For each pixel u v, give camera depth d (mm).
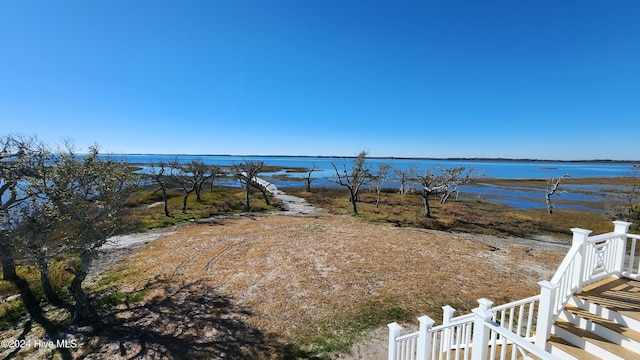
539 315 4871
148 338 6719
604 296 5184
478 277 10250
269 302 8336
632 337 4270
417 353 4598
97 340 6676
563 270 4945
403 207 26516
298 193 35688
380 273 10477
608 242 5863
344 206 26672
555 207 27625
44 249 7684
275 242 14445
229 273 10500
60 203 7258
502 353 4340
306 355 6137
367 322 7359
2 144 8062
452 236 16406
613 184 47125
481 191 41344
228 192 34938
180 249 13312
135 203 24344
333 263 11492
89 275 10383
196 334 6848
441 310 7969
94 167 8203
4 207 7496
